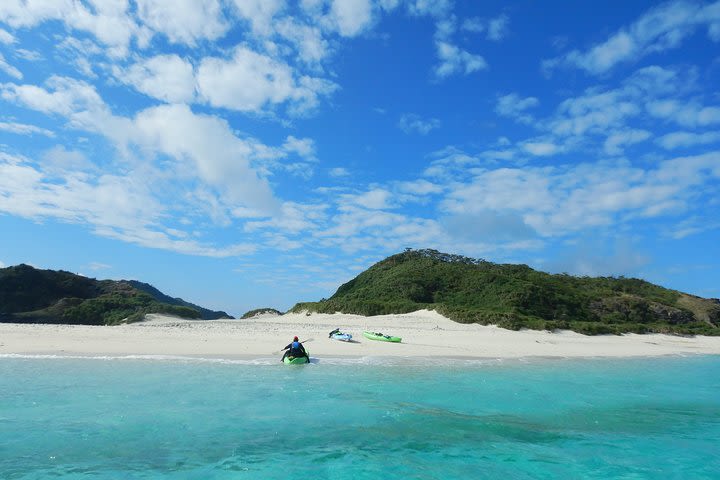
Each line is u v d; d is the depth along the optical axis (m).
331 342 28.62
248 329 34.12
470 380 18.88
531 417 14.16
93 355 21.20
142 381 16.36
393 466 10.16
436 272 57.69
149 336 27.75
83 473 9.22
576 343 34.66
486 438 12.18
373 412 13.85
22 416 12.24
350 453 10.80
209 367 19.45
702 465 10.95
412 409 14.31
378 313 46.34
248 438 11.45
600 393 17.95
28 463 9.57
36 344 23.17
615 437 12.77
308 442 11.38
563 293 50.25
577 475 10.16
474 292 50.31
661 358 31.12
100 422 12.04
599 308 48.66
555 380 20.09
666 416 15.05
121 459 9.95
